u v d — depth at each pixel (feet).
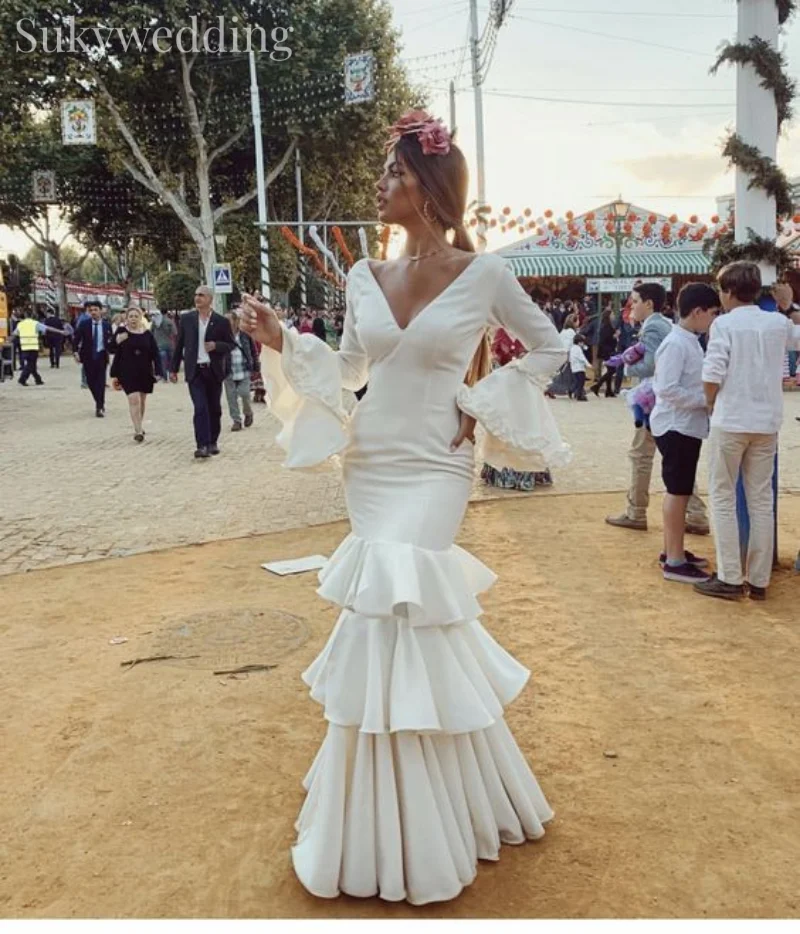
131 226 112.57
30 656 14.34
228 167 98.32
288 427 8.62
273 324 8.16
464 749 8.23
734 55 17.58
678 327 17.53
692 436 17.29
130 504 26.09
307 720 11.81
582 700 12.42
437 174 7.98
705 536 21.43
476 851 8.45
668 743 11.16
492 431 8.17
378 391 8.11
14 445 38.11
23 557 20.59
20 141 86.17
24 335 70.49
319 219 106.32
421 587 7.63
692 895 8.14
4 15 72.64
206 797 9.95
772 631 15.10
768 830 9.23
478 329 8.14
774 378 15.98
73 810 9.73
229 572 18.90
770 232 18.53
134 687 12.98
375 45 87.20
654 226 77.66
